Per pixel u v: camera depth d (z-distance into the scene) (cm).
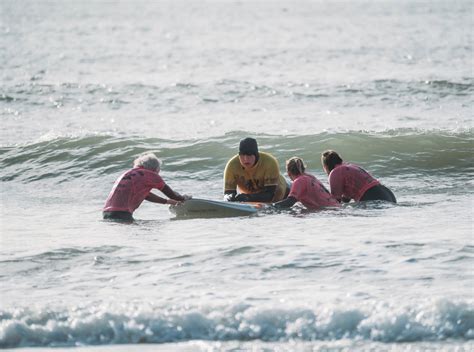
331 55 16125
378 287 2977
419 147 6284
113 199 4466
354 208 4528
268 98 10231
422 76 11931
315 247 3588
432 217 4256
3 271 3319
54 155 6378
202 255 3506
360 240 3703
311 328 2633
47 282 3155
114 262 3438
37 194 5494
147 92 10831
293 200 4472
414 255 3400
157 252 3588
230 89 10994
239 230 4056
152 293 2980
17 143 7194
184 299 2891
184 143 6562
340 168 4616
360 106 9425
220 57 16225
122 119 8825
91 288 3064
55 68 14400
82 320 2697
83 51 17888
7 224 4381
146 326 2677
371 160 6138
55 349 2562
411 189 5294
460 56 15400
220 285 3064
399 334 2583
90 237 3953
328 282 3066
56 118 8931
